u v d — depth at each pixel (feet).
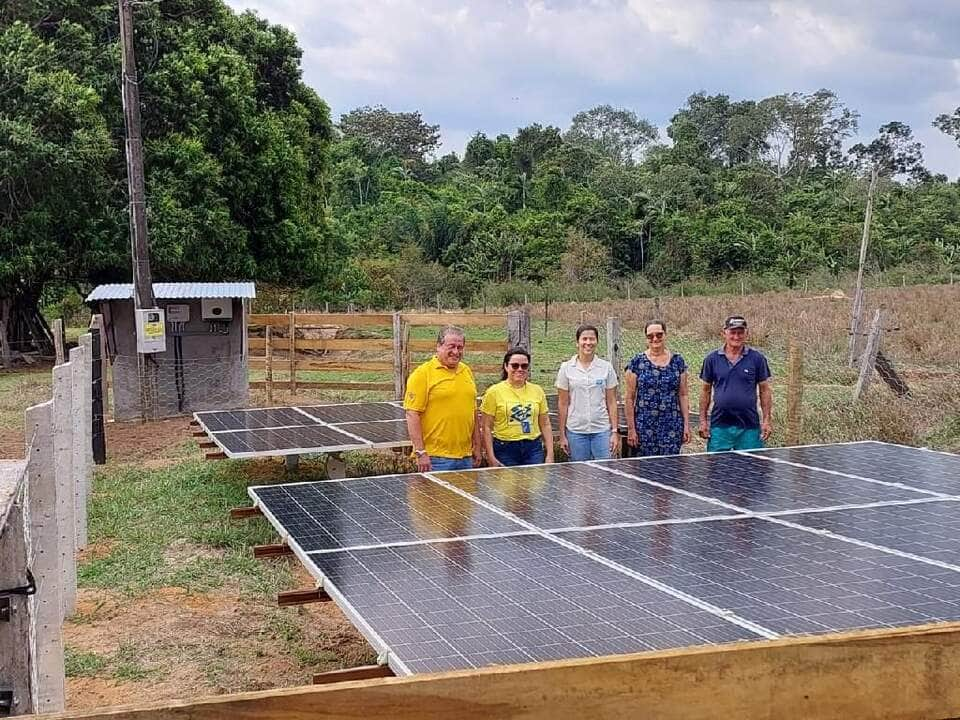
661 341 26.71
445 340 24.38
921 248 173.47
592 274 190.39
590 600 11.61
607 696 7.25
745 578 12.32
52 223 74.74
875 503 16.80
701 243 200.95
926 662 7.82
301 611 21.40
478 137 315.37
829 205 220.43
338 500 18.04
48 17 80.84
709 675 7.45
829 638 7.67
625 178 241.35
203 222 78.74
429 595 12.03
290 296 105.29
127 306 53.36
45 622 14.11
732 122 321.52
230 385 52.80
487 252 199.31
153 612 21.15
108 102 79.00
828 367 56.24
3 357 76.59
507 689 7.07
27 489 13.55
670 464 21.39
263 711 6.73
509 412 25.89
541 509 16.80
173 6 86.58
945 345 63.98
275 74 97.50
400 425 34.96
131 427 47.96
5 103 71.77
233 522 28.07
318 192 103.14
